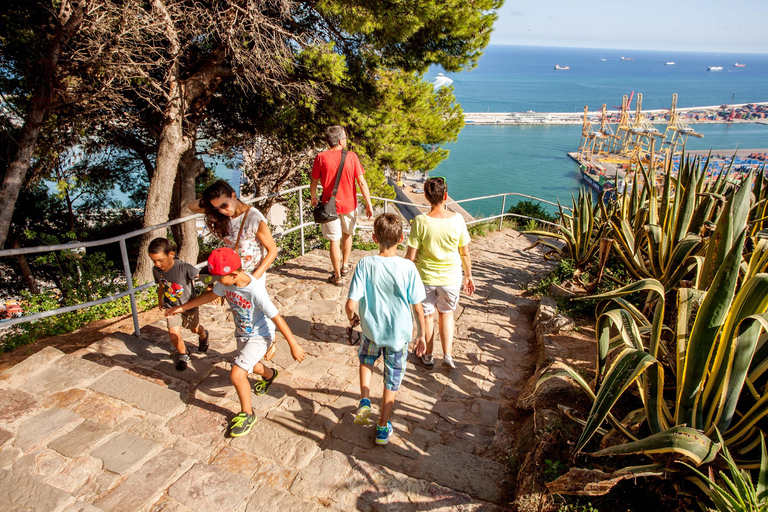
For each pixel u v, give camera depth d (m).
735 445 2.65
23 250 3.73
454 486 2.91
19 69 9.70
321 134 12.37
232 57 10.00
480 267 7.52
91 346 4.11
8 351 4.62
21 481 2.58
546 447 2.87
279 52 9.88
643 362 2.50
